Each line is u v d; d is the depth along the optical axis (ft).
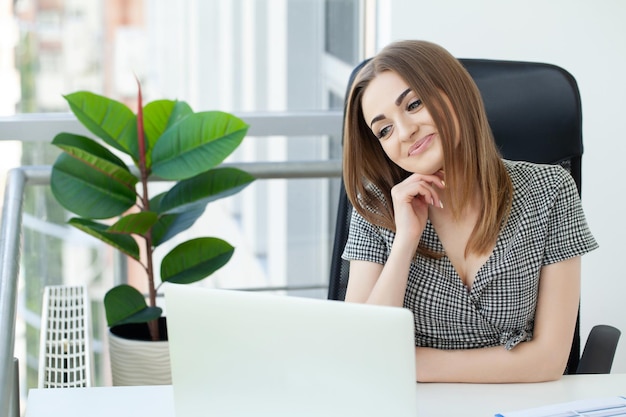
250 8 11.50
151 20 11.30
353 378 4.69
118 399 5.80
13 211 9.55
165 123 9.84
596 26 11.14
